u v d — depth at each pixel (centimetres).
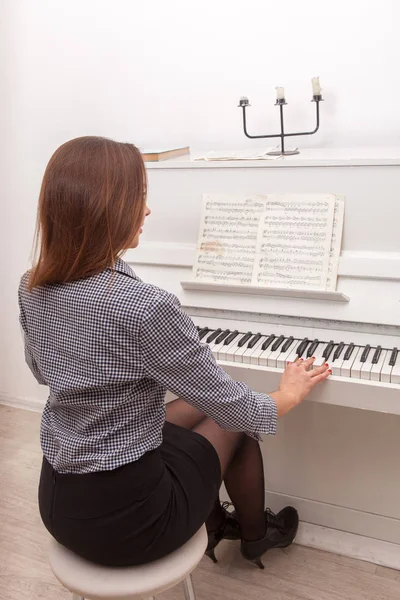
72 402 120
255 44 221
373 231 170
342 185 171
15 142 269
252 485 176
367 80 208
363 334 169
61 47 251
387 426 191
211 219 186
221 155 200
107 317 113
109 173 116
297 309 175
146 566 128
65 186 115
